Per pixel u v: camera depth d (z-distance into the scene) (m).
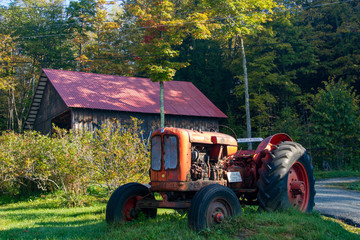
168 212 8.38
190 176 6.16
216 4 25.48
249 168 7.29
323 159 27.38
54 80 25.75
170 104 27.28
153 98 27.47
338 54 36.53
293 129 28.62
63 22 43.25
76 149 12.21
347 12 35.94
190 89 31.02
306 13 38.00
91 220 8.13
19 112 43.84
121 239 5.34
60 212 10.07
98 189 13.71
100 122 23.86
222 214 5.57
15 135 15.19
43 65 42.91
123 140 11.69
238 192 6.94
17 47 42.66
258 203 7.06
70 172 11.70
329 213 8.19
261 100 33.16
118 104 24.86
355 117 25.05
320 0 37.44
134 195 6.61
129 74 39.31
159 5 22.81
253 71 34.50
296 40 35.94
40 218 9.05
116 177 11.45
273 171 6.54
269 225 5.61
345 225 6.96
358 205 9.38
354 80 34.41
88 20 41.69
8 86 38.56
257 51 36.22
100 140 11.95
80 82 26.66
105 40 42.38
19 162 13.24
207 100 29.84
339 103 25.28
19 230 7.00
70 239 5.68
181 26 23.92
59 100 25.42
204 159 6.57
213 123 28.14
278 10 34.00
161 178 6.28
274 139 7.46
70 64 42.62
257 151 7.24
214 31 27.34
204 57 37.56
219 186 5.76
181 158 6.09
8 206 12.89
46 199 13.21
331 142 25.39
